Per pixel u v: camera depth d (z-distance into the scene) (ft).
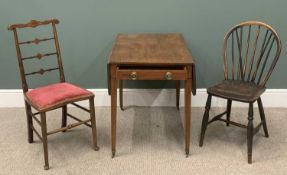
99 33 9.95
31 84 10.47
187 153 7.94
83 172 7.50
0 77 10.38
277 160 7.82
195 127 9.33
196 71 10.23
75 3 9.66
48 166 7.61
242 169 7.54
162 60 7.10
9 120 9.82
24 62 10.21
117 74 7.20
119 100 10.45
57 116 10.02
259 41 9.80
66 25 9.87
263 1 9.49
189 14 9.69
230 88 8.02
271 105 10.43
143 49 7.96
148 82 10.39
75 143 8.63
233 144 8.49
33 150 8.34
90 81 10.46
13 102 10.57
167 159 7.91
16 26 7.78
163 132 9.11
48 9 9.73
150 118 9.89
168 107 10.53
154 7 9.66
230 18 9.68
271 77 10.18
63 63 10.26
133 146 8.45
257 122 9.50
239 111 10.18
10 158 8.02
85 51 10.14
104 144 8.57
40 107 7.31
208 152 8.16
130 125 9.48
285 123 9.46
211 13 9.65
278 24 9.67
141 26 9.85
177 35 9.34
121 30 9.91
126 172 7.48
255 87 8.07
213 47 9.97
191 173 7.41
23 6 9.70
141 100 10.55
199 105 10.52
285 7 9.51
